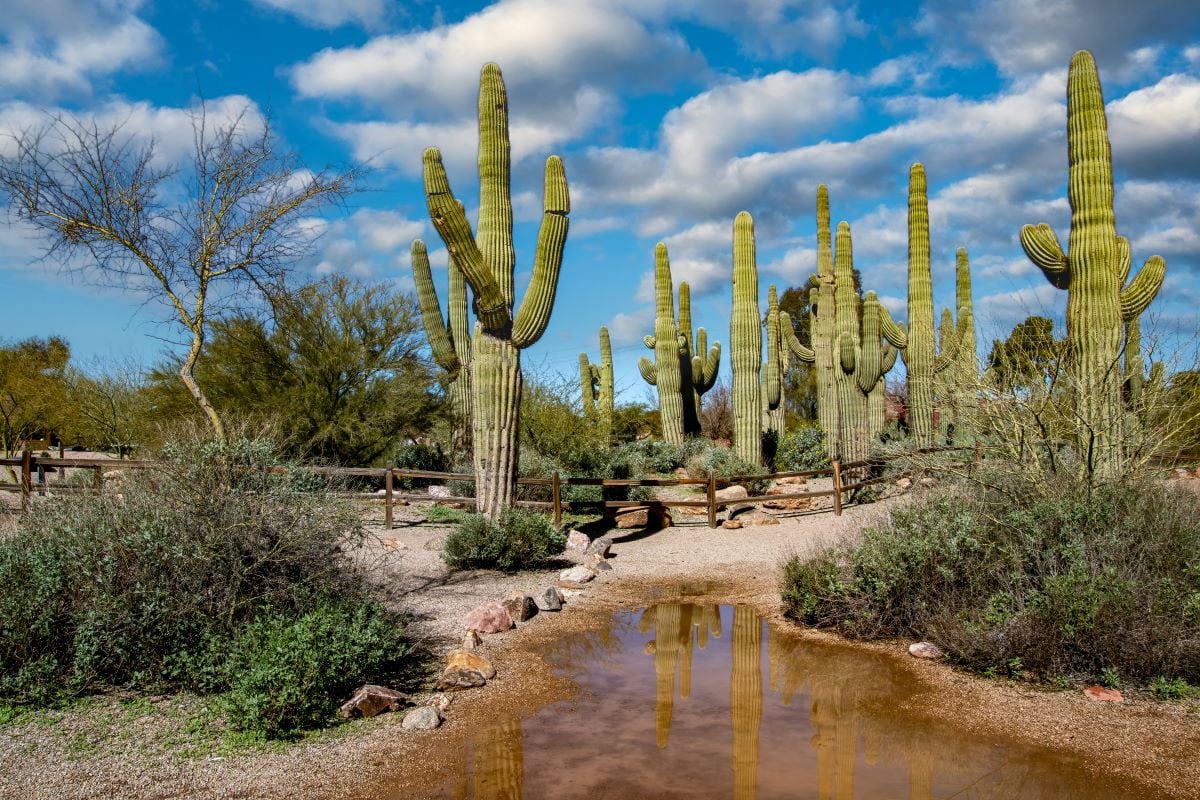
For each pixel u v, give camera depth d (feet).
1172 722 19.51
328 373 58.95
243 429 28.27
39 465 43.09
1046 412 30.42
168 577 22.63
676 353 74.02
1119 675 21.91
